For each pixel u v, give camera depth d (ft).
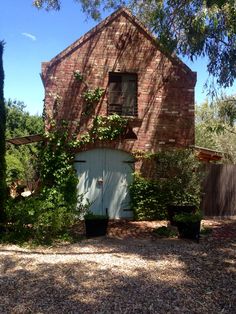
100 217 33.32
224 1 33.63
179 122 45.70
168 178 41.60
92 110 44.55
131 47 45.78
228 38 36.55
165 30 37.73
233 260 25.22
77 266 23.41
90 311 16.33
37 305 17.01
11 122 88.33
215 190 45.91
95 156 44.42
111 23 45.80
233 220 44.19
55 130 44.01
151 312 16.28
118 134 44.34
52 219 31.48
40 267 23.20
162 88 45.83
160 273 22.06
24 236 30.76
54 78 44.70
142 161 44.75
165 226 36.63
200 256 26.25
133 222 42.29
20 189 55.77
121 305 17.02
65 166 43.21
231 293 18.76
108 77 45.21
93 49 45.34
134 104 45.73
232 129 87.71
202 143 91.86
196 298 18.02
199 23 33.60
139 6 49.80
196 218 31.89
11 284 19.93
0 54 34.96
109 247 29.04
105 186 44.42
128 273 21.99
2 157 34.94
